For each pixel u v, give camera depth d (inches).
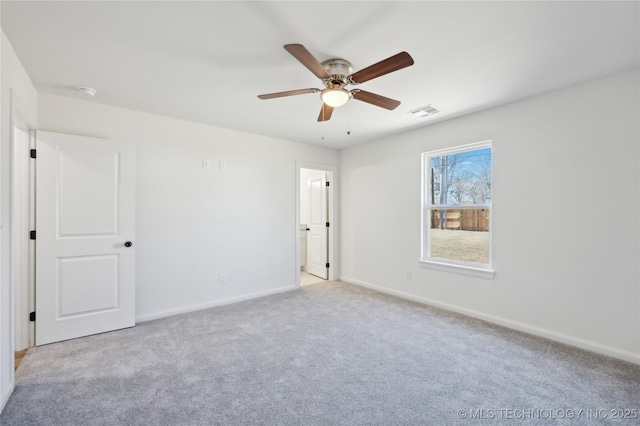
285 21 67.3
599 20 66.3
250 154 160.6
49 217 103.8
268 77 95.2
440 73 91.8
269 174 168.2
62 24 68.2
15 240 98.5
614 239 94.1
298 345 102.8
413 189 156.1
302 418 66.9
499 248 121.4
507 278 119.1
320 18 66.2
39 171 102.3
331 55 81.4
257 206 163.3
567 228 103.6
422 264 151.6
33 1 60.1
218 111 125.9
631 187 91.0
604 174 95.8
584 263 100.0
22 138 100.4
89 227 110.8
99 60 84.7
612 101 93.9
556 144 105.7
